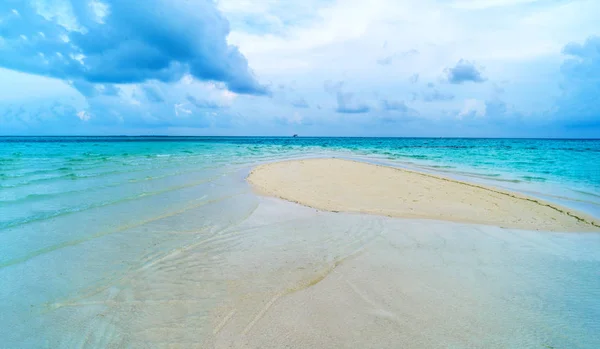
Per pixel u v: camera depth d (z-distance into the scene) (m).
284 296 3.85
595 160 24.44
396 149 44.06
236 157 25.78
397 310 3.56
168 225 6.68
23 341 3.00
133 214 7.45
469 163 21.67
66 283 4.14
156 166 17.19
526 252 5.48
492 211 8.27
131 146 42.31
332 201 9.20
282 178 13.50
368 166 18.52
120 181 11.74
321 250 5.40
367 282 4.24
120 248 5.38
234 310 3.54
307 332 3.14
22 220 6.79
